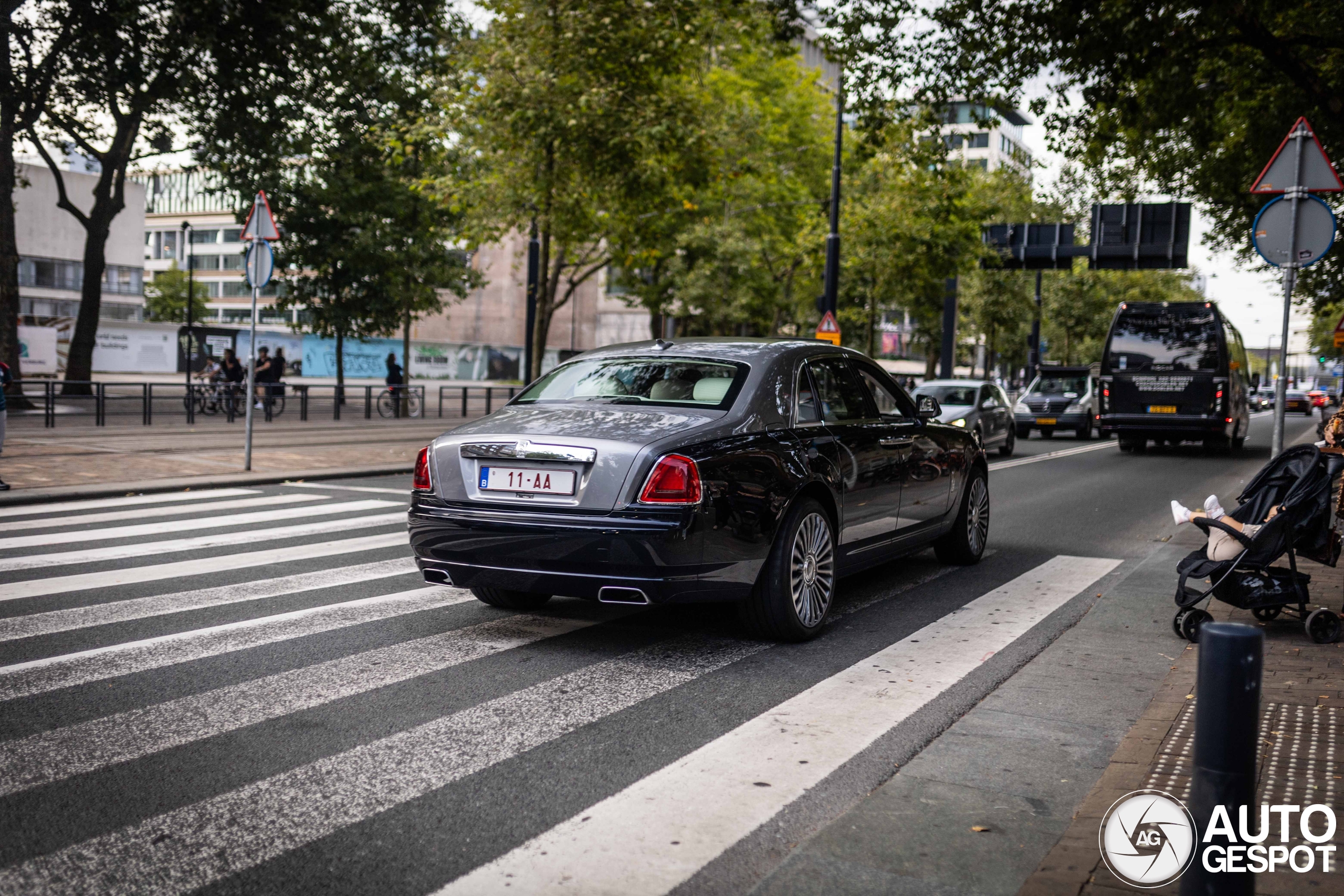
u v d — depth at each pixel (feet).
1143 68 42.80
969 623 20.49
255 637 18.25
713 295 108.99
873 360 23.82
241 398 77.51
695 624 20.06
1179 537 32.60
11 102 78.38
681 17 56.75
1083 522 36.78
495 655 17.47
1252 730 7.55
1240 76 52.65
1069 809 11.19
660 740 13.44
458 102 59.88
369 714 14.26
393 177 95.50
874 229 97.40
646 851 10.18
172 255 363.35
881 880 9.47
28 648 17.19
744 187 107.55
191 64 80.74
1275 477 19.40
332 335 100.53
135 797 11.27
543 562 16.96
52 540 27.66
